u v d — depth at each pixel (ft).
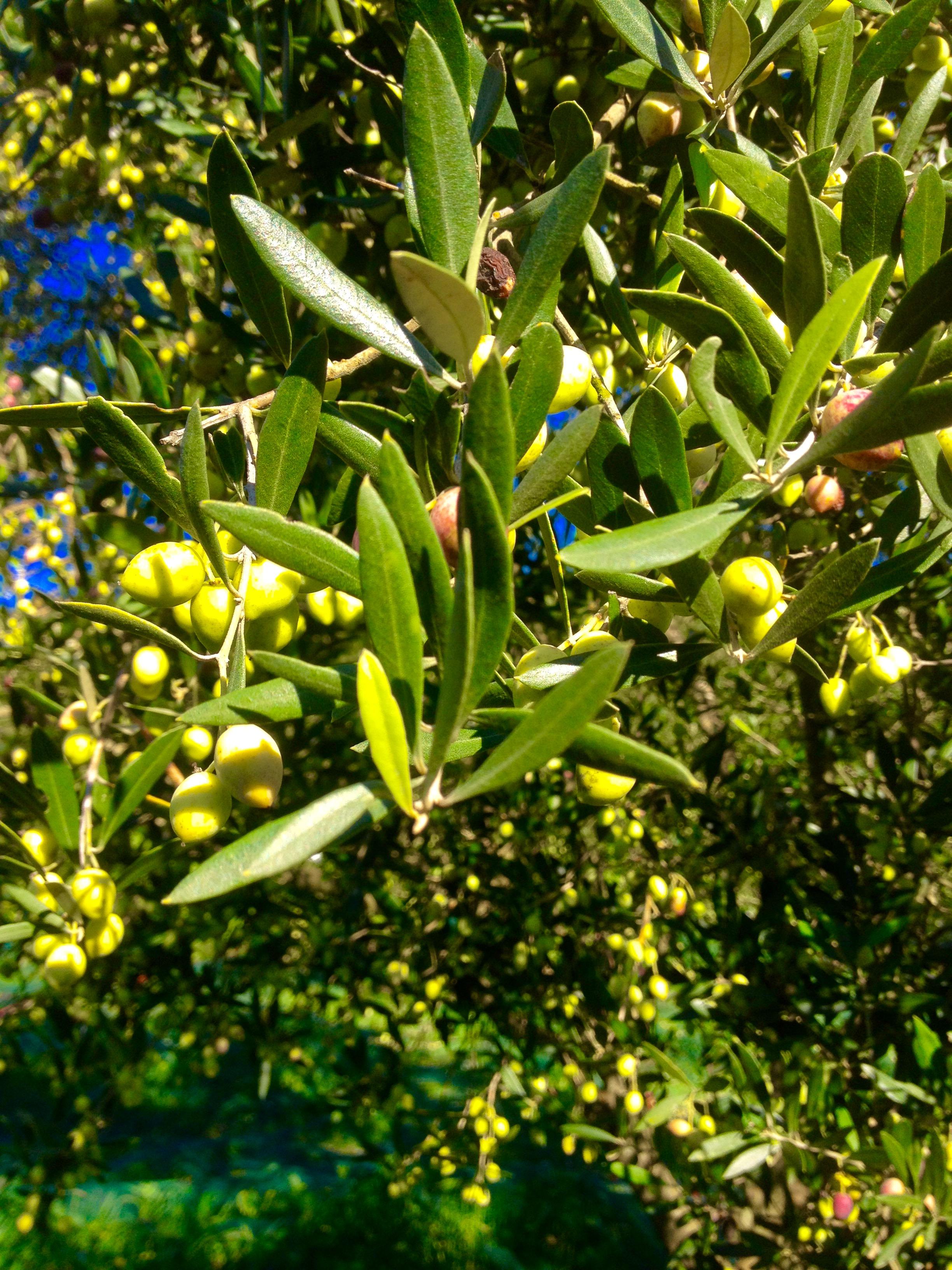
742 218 1.27
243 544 0.91
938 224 0.97
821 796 3.04
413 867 3.25
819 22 1.45
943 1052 2.06
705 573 0.86
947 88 1.76
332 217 2.11
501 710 0.73
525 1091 3.00
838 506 1.13
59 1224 3.31
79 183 2.85
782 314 0.97
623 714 3.02
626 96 1.41
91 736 1.80
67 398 2.37
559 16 1.92
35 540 3.62
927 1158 1.94
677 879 2.56
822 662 2.90
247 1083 3.73
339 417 0.98
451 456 0.92
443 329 0.70
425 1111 3.29
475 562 0.69
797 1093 2.38
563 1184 4.63
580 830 3.13
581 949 2.89
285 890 3.36
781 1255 2.54
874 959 2.46
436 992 3.02
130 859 2.75
